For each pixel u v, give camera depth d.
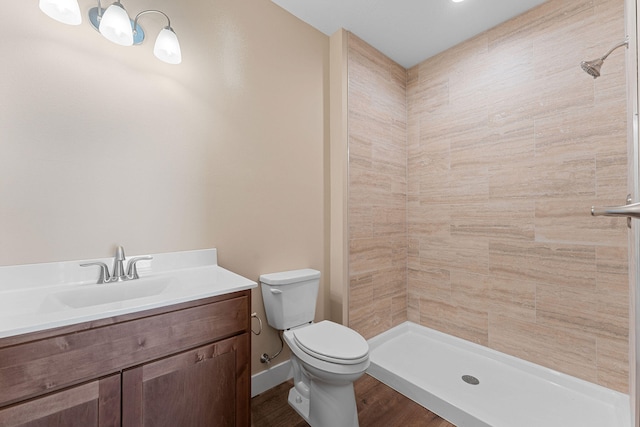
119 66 1.23
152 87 1.32
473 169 2.05
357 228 2.09
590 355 1.57
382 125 2.28
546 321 1.73
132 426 0.85
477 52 2.04
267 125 1.72
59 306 0.97
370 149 2.18
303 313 1.67
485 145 1.99
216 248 1.51
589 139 1.57
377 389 1.76
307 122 1.94
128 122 1.25
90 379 0.79
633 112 0.82
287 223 1.82
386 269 2.31
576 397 1.56
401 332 2.37
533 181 1.77
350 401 1.32
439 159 2.26
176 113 1.38
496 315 1.94
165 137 1.35
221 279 1.22
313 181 1.97
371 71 2.19
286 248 1.81
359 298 2.10
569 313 1.64
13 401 0.69
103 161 1.19
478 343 2.03
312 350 1.28
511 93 1.86
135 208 1.26
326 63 2.06
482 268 2.01
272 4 1.75
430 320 2.32
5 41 1.00
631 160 0.90
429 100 2.33
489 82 1.97
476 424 1.39
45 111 1.07
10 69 1.01
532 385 1.67
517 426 1.34
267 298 1.64
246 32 1.64
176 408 0.94
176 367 0.94
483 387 1.65
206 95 1.48
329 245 2.08
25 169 1.03
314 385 1.37
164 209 1.34
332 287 2.06
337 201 2.03
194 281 1.25
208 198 1.48
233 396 1.08
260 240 1.69
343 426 1.29
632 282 1.12
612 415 1.41
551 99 1.70
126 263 1.22
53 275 1.08
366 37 2.09
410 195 2.47
